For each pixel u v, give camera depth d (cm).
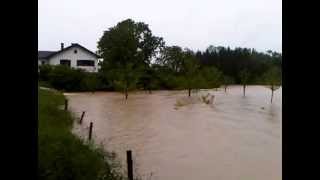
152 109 3738
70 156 1081
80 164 1050
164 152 1833
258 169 1535
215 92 6538
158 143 2045
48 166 975
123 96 5388
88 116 3055
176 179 1395
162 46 8012
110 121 2822
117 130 2430
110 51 7369
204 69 7612
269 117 3177
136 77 5847
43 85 5744
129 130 2436
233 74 9488
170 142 2081
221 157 1745
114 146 1925
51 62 7519
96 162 1155
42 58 7544
